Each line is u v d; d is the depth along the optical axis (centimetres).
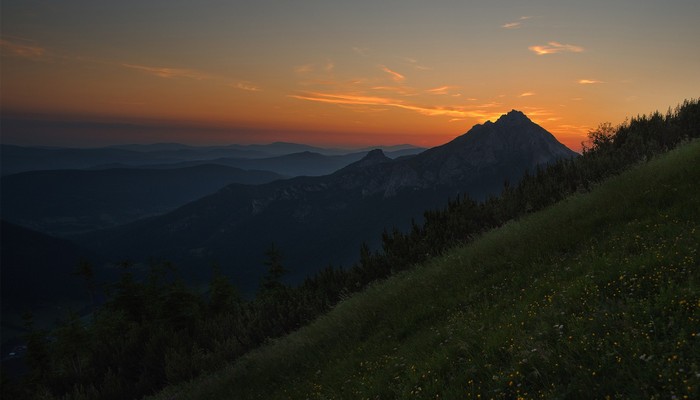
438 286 1209
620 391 438
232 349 1864
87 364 2111
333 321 1496
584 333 554
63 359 4538
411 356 799
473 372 612
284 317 2011
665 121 1848
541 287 791
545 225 1246
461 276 1189
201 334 2130
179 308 3219
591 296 639
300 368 1195
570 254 929
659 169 1217
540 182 1914
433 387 622
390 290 1495
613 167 1644
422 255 1864
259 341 1939
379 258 2072
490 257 1212
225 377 1498
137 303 4278
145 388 1778
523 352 569
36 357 4922
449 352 710
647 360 445
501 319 735
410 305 1176
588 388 456
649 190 1063
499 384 546
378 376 782
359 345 1091
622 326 531
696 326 472
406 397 635
